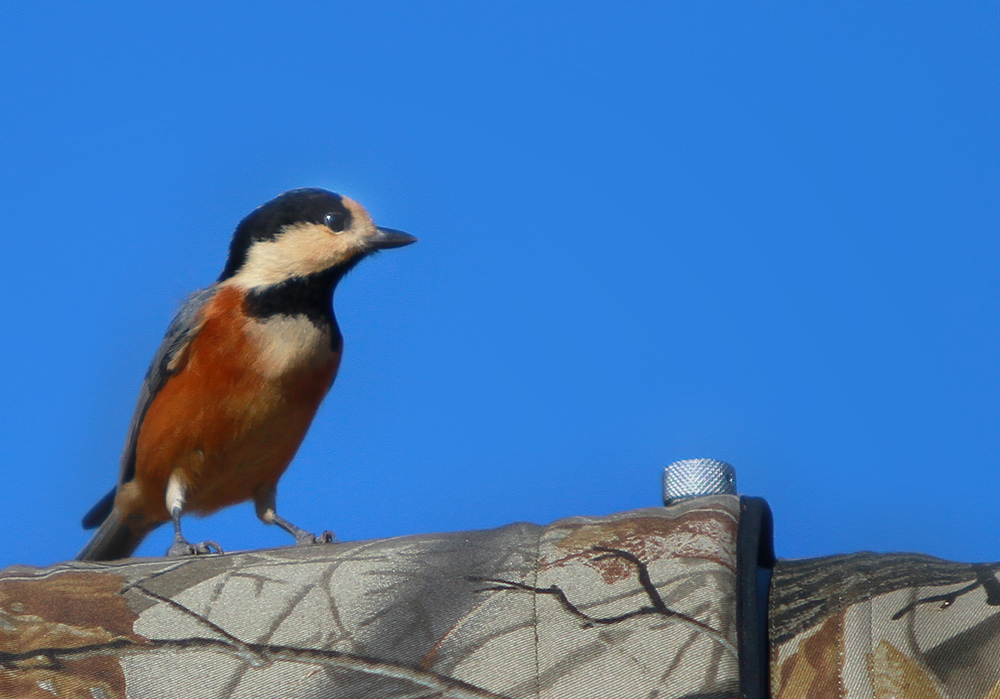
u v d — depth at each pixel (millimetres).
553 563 4039
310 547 4445
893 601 3865
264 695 3826
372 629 3941
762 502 4328
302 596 4113
